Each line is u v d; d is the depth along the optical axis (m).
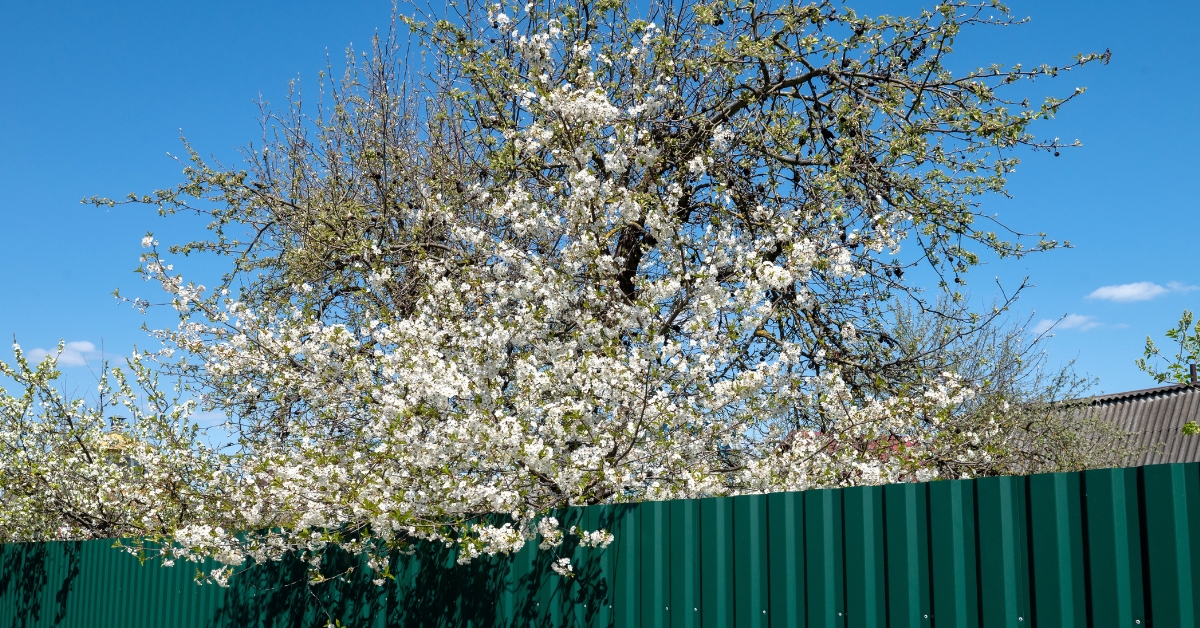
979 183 6.92
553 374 5.45
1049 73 6.40
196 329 6.62
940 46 6.51
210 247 8.95
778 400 5.54
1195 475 2.56
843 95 6.88
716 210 6.78
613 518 4.53
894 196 6.71
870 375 6.71
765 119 6.92
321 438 6.28
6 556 10.51
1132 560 2.69
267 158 9.62
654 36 6.82
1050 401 11.92
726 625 3.95
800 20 6.89
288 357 6.34
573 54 7.06
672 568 4.20
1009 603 2.98
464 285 6.48
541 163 6.85
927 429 5.98
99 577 8.84
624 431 5.23
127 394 9.18
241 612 7.08
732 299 5.67
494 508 4.89
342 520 5.53
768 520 3.81
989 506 3.07
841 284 6.96
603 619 4.49
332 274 8.19
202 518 7.36
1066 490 2.88
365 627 5.98
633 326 5.77
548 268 5.80
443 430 5.12
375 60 9.37
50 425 9.42
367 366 5.80
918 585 3.26
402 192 8.45
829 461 5.52
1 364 9.30
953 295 6.86
